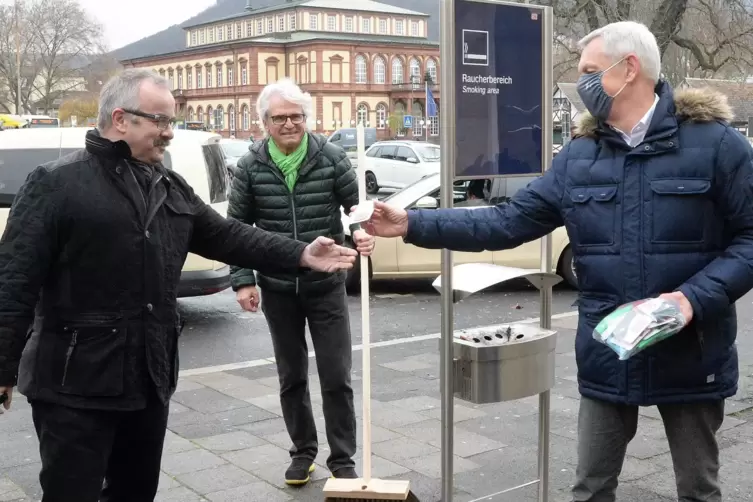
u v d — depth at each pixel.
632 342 2.66
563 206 3.08
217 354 7.92
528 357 3.51
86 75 98.25
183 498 4.34
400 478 4.62
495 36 3.60
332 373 4.34
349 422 4.41
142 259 2.88
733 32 28.31
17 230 2.76
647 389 2.91
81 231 2.79
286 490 4.45
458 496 4.36
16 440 5.29
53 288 2.83
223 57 90.06
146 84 2.89
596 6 25.83
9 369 2.69
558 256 10.84
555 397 6.12
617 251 2.92
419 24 96.62
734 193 2.84
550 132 3.82
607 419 3.05
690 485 3.04
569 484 4.56
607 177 2.95
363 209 3.04
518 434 5.32
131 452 3.12
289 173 4.29
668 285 2.88
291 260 3.25
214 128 92.31
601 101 2.93
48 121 52.16
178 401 6.13
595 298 3.02
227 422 5.62
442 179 3.52
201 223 3.22
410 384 6.56
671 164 2.87
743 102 45.34
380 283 11.70
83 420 2.80
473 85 3.56
